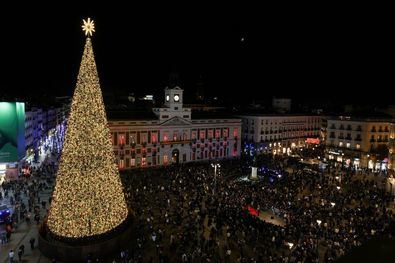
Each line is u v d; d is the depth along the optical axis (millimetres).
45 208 49656
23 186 58844
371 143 95375
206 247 36875
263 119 110500
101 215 37531
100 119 38312
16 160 61875
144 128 85500
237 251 37656
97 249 35625
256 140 109625
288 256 35438
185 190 60125
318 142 123125
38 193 55875
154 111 91562
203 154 97250
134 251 37156
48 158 90312
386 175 76812
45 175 68188
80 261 34844
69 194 36469
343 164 91750
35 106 106438
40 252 37031
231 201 52594
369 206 50625
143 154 85688
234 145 104812
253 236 40250
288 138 119688
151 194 57594
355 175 81062
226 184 63750
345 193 60219
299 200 54500
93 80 37875
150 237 40688
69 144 37094
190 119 93875
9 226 39875
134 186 62219
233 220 45125
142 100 136750
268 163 88500
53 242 35969
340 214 48094
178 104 91062
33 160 86750
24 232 41844
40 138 108625
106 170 38469
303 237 39844
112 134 80875
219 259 35188
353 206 53250
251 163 87375
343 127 100500
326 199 55250
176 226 44031
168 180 67938
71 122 37375
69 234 36250
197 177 69188
